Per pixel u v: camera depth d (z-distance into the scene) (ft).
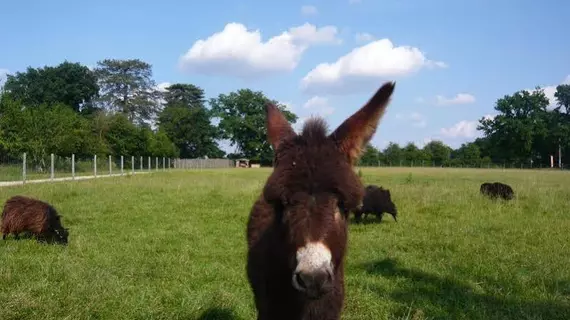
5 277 22.77
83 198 58.49
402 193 64.49
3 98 129.49
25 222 33.30
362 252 32.07
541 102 311.88
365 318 19.80
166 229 40.16
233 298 21.25
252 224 13.89
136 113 336.49
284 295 11.12
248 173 166.09
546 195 63.67
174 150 270.26
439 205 53.88
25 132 127.54
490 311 20.80
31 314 18.38
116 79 332.39
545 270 26.37
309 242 9.17
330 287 9.00
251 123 273.54
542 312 20.54
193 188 74.49
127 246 32.68
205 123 336.49
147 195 63.41
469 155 307.99
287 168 9.78
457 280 24.99
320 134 10.40
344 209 9.91
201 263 28.60
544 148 310.86
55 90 273.13
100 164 166.50
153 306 20.31
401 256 30.78
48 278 23.22
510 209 51.03
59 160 138.00
